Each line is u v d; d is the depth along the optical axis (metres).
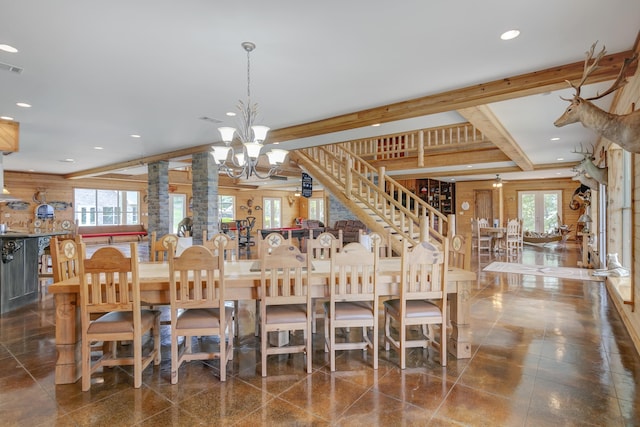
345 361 2.94
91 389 2.49
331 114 4.57
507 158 7.72
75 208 11.98
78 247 2.43
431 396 2.38
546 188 12.61
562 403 2.28
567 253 9.59
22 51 2.76
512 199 13.23
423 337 3.43
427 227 5.82
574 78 3.02
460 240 3.30
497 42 2.64
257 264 3.42
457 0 2.11
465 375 2.67
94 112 4.45
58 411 2.23
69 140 6.18
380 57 2.89
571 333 3.52
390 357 3.01
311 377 2.66
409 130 5.64
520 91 3.30
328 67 3.08
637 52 2.60
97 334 2.47
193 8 2.18
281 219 17.70
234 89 3.62
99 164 9.24
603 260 6.73
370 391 2.45
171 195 13.86
